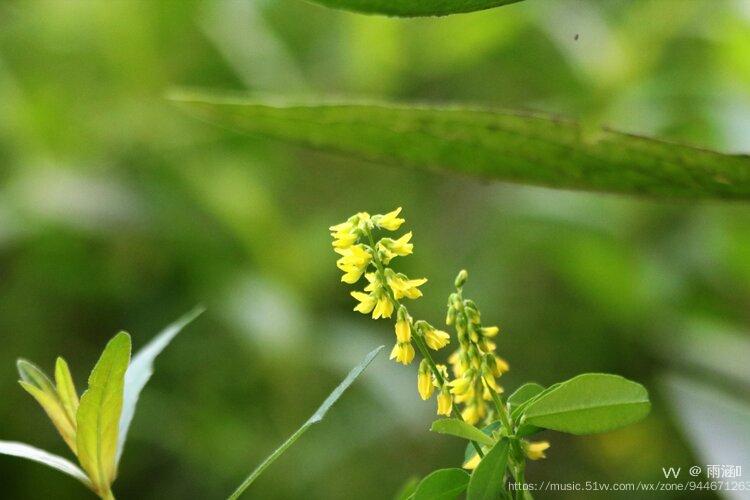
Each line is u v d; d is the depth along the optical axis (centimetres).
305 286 153
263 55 168
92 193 174
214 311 170
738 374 137
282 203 180
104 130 188
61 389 79
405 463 156
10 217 175
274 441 151
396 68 166
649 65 142
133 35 181
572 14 150
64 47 191
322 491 154
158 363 167
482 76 183
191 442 153
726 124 136
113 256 178
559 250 159
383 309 75
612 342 157
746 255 143
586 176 73
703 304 154
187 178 172
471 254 173
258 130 72
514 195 160
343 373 149
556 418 73
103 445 77
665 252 153
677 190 72
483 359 75
